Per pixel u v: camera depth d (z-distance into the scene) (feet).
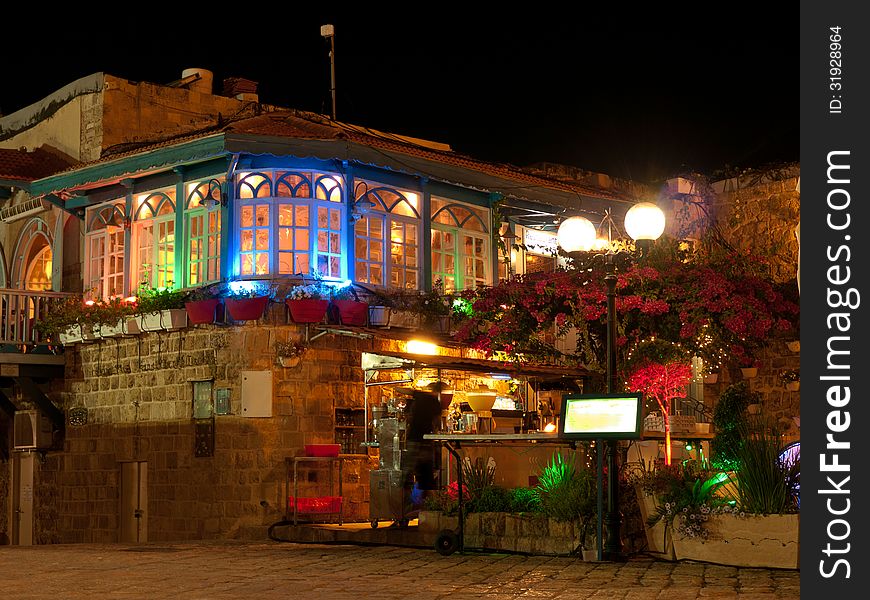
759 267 47.88
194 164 59.88
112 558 40.75
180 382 59.67
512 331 47.16
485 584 33.55
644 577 35.12
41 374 65.62
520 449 48.96
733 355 48.19
